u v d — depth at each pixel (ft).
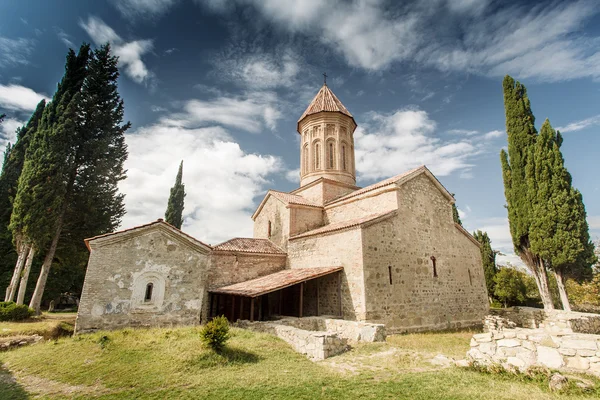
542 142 73.20
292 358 30.37
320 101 86.43
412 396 19.90
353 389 21.62
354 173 83.15
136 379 24.34
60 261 81.30
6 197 80.84
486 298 69.41
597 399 18.43
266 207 81.51
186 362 27.12
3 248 77.82
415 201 61.93
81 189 71.46
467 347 37.78
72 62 73.46
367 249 51.13
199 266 49.47
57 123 65.26
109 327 41.55
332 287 54.54
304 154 84.99
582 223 66.90
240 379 24.18
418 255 58.49
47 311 98.48
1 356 32.48
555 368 22.75
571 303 96.73
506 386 21.15
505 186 82.02
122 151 79.15
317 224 73.72
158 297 45.47
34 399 21.68
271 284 50.85
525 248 76.43
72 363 27.96
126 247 44.78
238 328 42.57
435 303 57.98
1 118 76.54
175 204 129.08
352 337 40.57
